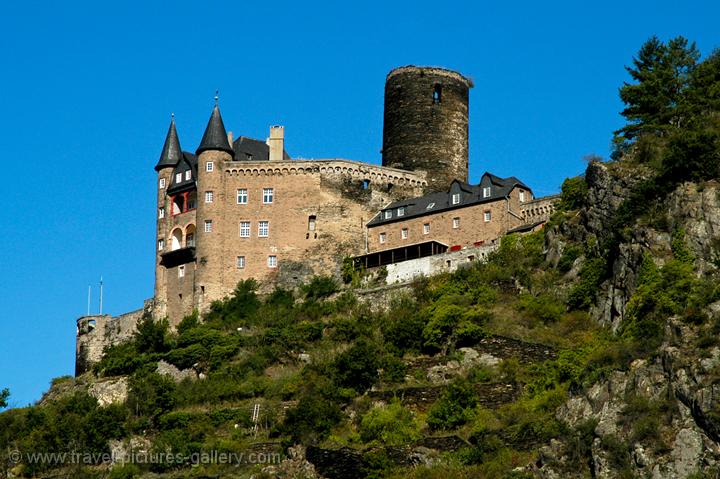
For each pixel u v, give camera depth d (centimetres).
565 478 9294
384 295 13438
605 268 11800
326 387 11562
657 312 10394
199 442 11388
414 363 11775
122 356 13488
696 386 9094
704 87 13000
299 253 14575
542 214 13800
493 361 11531
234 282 14512
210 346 13138
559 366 10906
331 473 10394
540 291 12362
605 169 12269
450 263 13575
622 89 13288
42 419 12462
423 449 10231
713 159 11181
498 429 10175
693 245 10725
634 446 9081
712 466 8675
